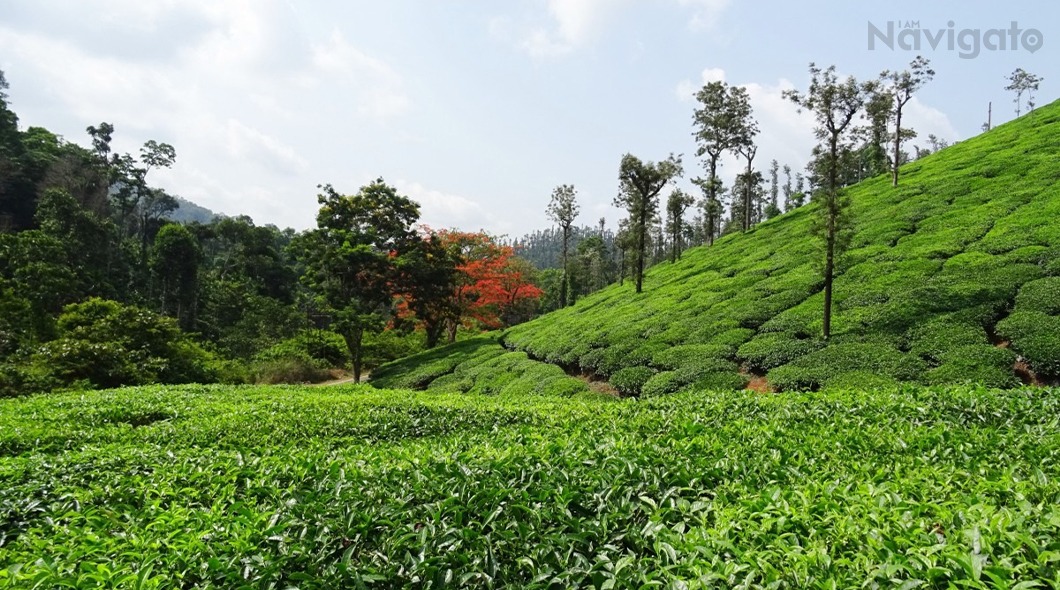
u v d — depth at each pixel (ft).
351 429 41.88
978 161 130.72
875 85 77.05
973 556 12.82
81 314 107.86
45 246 138.31
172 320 111.96
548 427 38.91
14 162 198.80
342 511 19.81
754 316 80.89
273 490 23.22
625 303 120.57
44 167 207.72
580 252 285.43
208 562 16.06
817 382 58.75
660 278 140.26
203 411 50.19
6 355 85.81
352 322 113.91
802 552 14.60
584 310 133.80
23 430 39.65
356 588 15.40
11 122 212.23
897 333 64.49
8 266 136.67
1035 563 12.69
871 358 60.13
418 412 47.67
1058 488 18.24
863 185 159.63
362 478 23.47
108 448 33.65
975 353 55.88
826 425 33.83
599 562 16.30
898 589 12.37
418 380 106.73
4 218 192.95
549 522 19.24
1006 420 32.27
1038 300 61.21
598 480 21.99
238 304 195.31
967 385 42.37
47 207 175.83
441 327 152.66
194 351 115.44
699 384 64.85
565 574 15.71
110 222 202.80
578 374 85.71
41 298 121.29
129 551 17.40
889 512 16.46
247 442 38.73
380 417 45.16
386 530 18.52
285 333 178.50
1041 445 25.09
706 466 23.90
